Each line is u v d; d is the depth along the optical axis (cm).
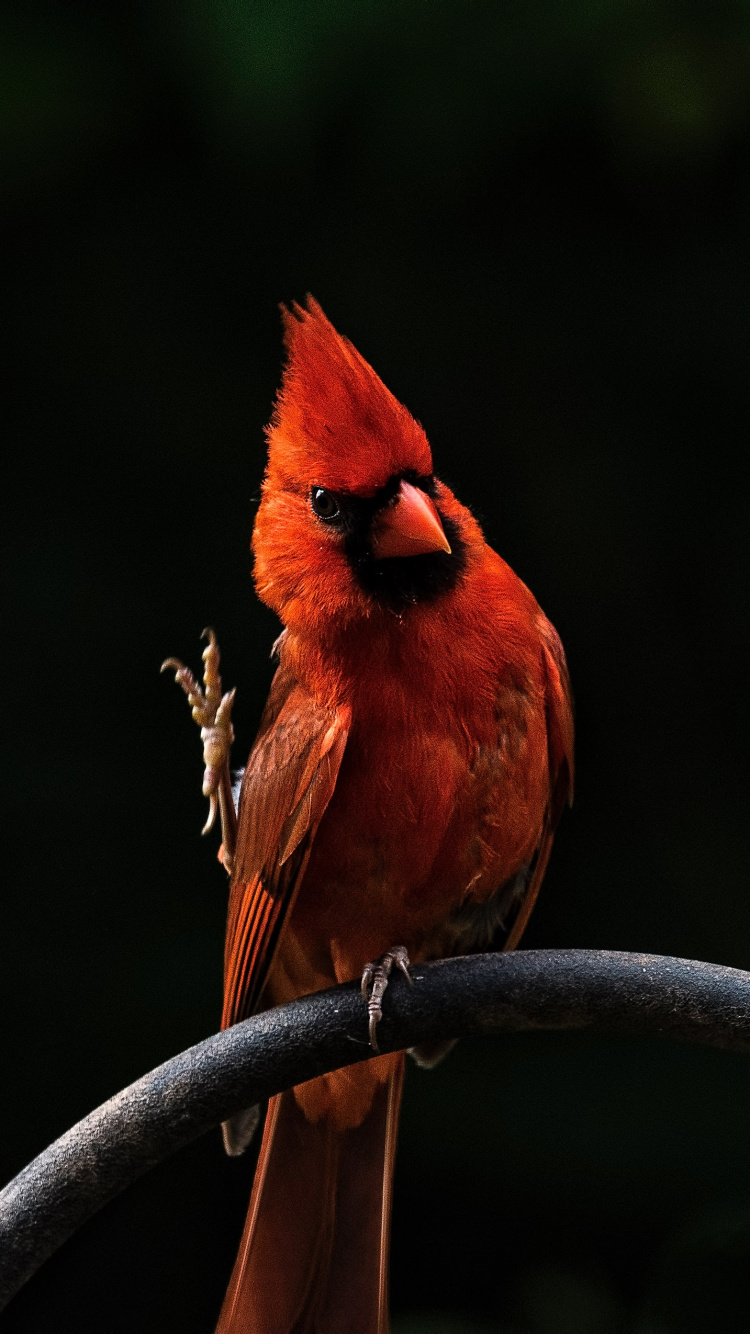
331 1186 303
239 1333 302
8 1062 320
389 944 302
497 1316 320
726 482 327
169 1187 323
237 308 327
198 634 325
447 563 300
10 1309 303
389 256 327
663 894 325
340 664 300
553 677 302
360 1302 302
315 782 300
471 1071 322
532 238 327
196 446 327
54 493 326
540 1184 320
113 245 326
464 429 327
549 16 317
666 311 327
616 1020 295
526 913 304
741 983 295
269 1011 296
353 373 299
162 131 322
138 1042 320
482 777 300
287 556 300
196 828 323
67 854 323
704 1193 319
